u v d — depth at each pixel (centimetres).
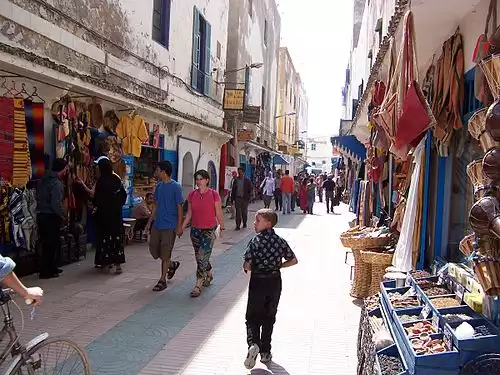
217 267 914
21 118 717
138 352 492
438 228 600
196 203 721
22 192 721
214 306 659
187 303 669
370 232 792
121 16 1056
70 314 598
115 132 1039
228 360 482
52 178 758
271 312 479
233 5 2270
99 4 961
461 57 536
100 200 802
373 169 1032
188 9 1481
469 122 362
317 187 3659
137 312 620
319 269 945
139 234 1161
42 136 785
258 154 3148
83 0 903
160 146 1343
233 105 1886
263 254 472
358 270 724
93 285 740
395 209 802
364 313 478
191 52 1524
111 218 806
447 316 357
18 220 711
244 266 477
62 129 832
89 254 963
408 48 484
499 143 313
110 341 518
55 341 329
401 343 357
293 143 5153
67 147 858
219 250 1102
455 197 584
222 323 590
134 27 1123
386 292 476
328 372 465
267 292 474
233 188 1502
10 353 305
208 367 464
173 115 1277
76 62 882
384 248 708
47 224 755
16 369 303
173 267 779
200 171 727
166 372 449
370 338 404
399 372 336
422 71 750
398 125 497
